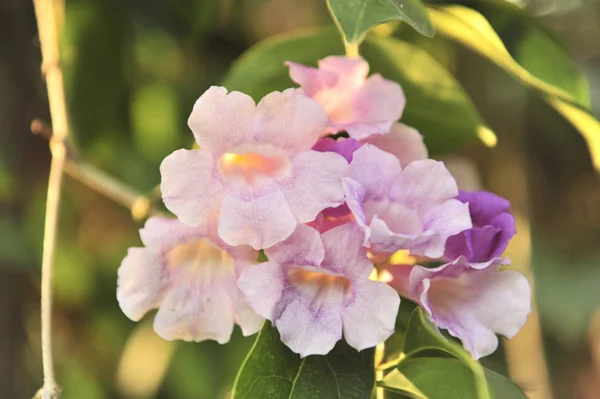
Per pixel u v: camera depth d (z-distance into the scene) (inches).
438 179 18.0
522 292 18.2
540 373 27.7
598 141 20.9
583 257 33.6
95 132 25.2
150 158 29.0
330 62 19.3
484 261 18.1
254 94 20.7
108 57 24.6
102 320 28.9
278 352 18.0
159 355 28.9
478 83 27.8
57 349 28.3
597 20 30.0
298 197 17.8
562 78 20.5
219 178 18.0
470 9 20.3
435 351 18.8
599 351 32.4
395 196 18.0
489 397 17.5
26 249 25.4
